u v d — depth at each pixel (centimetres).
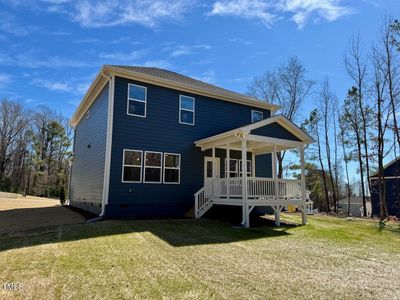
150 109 1195
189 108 1309
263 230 912
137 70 1267
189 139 1279
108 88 1178
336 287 400
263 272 458
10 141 3953
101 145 1196
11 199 2467
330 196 3550
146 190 1134
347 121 2197
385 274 469
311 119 2600
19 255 520
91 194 1305
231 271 457
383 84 1742
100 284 388
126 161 1107
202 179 1282
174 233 779
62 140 3809
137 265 477
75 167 1847
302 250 637
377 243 761
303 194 1147
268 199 1060
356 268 502
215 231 845
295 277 439
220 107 1405
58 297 345
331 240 782
